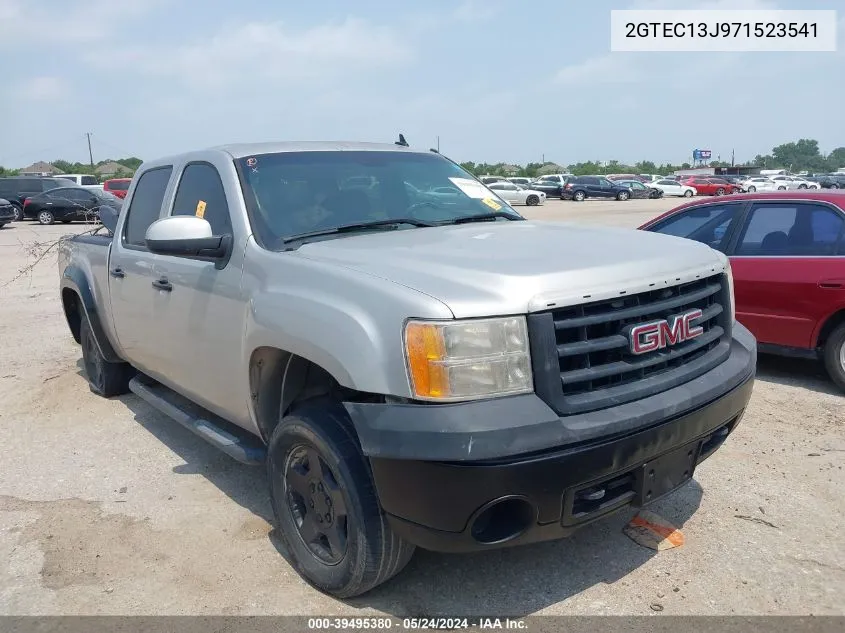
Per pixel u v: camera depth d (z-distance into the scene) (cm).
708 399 304
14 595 332
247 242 361
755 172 7600
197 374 409
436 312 263
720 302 341
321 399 325
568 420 268
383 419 270
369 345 275
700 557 344
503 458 256
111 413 576
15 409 593
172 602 323
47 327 908
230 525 391
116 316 515
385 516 288
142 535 383
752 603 309
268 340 325
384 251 323
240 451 378
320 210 384
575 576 333
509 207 455
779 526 371
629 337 286
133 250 485
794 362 674
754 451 464
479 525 272
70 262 614
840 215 574
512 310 266
